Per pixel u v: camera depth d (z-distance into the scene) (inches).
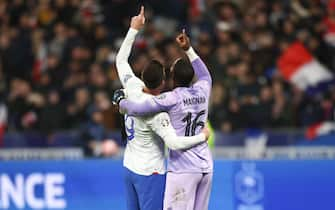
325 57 1963.6
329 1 2076.8
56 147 1759.4
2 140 1795.0
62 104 1914.4
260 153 1657.2
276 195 1435.8
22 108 1963.6
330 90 1875.0
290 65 1926.7
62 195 1536.7
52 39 2130.9
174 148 1064.8
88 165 1523.1
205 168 1096.8
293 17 2016.5
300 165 1430.9
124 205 1504.7
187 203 1094.4
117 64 1111.6
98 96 1834.4
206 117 1112.8
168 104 1072.8
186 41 1115.9
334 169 1423.5
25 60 2133.4
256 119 1788.9
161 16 2158.0
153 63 1085.8
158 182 1099.3
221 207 1454.2
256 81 1843.0
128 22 2154.3
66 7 2198.6
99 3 2213.3
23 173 1556.3
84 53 2026.3
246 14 2087.8
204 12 2105.1
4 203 1566.2
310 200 1428.4
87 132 1743.4
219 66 1873.8
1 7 2262.6
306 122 1801.2
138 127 1089.4
